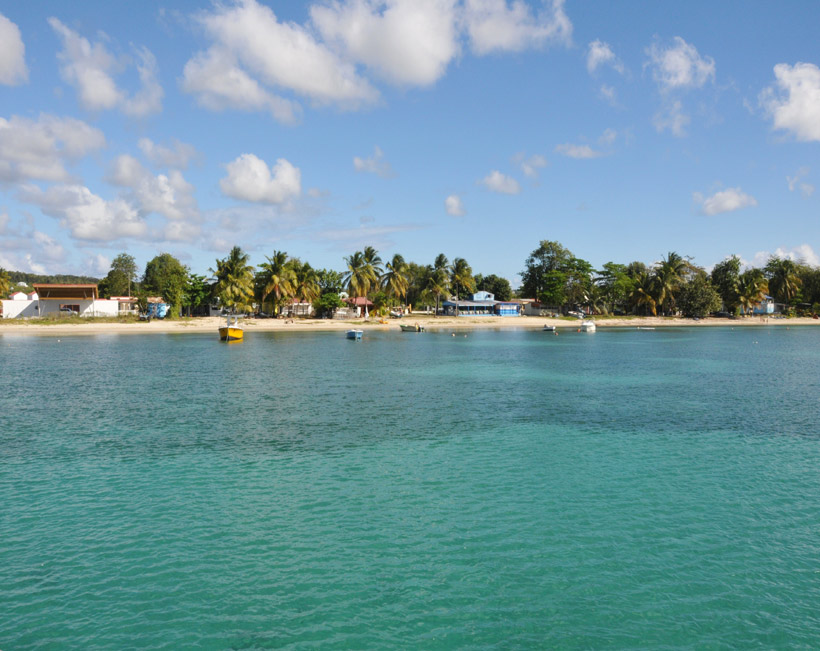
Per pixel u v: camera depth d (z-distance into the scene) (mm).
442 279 146500
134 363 54969
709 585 12688
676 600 12125
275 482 19312
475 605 11898
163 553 14125
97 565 13539
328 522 15945
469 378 45562
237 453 22938
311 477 19828
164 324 104125
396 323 125812
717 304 147500
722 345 81625
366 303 137000
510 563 13609
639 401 35000
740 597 12234
